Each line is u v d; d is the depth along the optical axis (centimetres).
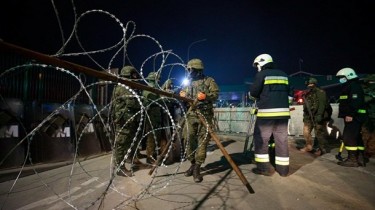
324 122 595
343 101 479
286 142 400
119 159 415
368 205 287
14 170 420
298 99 928
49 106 531
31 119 491
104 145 618
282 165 399
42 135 498
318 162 500
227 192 330
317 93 593
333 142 764
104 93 717
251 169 451
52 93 610
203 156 386
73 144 544
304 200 302
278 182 371
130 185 363
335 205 288
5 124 450
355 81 474
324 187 349
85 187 356
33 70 568
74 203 297
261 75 411
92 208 280
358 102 457
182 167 475
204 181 380
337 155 542
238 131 1102
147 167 475
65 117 551
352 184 361
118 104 432
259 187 349
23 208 283
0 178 390
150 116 490
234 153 618
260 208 280
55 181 387
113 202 299
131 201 301
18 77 539
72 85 662
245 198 309
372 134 558
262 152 411
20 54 158
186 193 327
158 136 511
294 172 424
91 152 579
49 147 500
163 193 328
